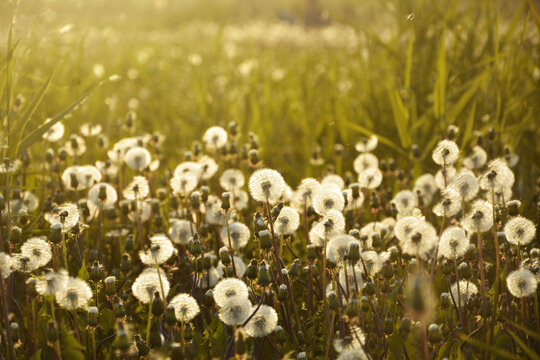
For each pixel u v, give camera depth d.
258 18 25.77
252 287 2.82
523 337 2.74
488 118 5.75
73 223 2.81
